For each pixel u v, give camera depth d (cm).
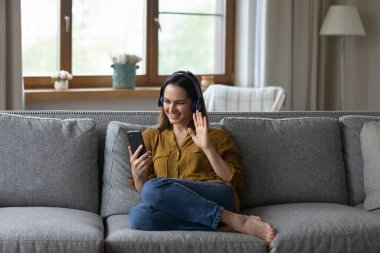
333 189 319
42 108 478
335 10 541
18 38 434
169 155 302
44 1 487
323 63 575
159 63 538
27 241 252
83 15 504
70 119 312
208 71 557
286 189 313
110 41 518
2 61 429
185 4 542
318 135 324
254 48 550
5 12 429
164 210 272
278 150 317
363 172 321
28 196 296
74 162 300
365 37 588
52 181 297
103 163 317
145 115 329
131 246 258
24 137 300
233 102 480
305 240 267
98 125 322
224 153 301
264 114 344
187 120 306
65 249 253
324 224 276
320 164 320
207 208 272
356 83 592
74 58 504
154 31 530
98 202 307
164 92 303
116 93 496
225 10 554
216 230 273
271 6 533
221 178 296
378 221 281
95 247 254
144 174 295
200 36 551
